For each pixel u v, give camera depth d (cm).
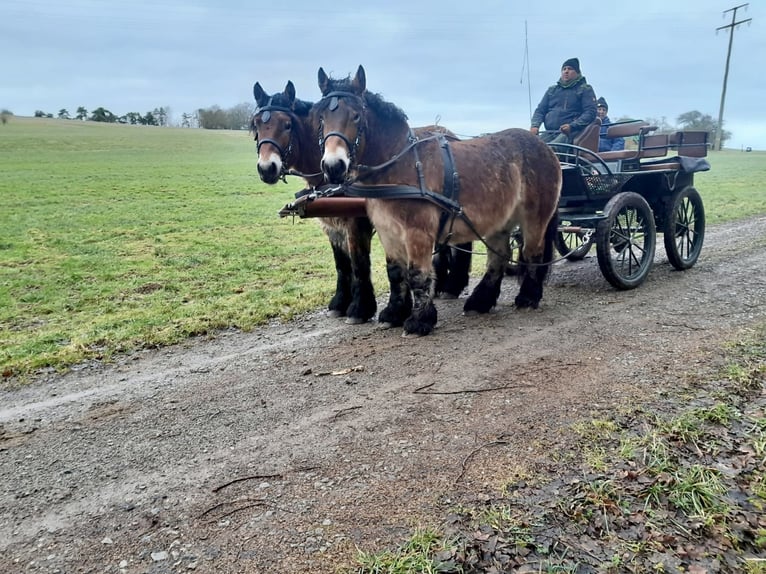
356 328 581
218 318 615
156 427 371
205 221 1465
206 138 6141
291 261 973
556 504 269
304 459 322
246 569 237
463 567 232
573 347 487
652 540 246
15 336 578
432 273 535
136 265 943
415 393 406
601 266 648
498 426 349
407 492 286
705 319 540
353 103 486
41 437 363
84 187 2183
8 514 282
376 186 498
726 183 2445
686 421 334
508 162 574
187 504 285
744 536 248
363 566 235
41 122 7781
